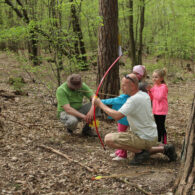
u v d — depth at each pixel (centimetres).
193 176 236
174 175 320
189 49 1853
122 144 346
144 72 427
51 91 733
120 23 2080
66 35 654
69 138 464
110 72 593
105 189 292
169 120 672
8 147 389
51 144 423
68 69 672
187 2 1639
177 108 812
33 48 889
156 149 363
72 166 346
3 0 922
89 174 326
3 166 328
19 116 557
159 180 308
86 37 1188
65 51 659
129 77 338
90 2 1013
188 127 243
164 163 366
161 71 450
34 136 450
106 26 578
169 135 532
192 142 237
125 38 2030
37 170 327
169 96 1011
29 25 613
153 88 459
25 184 290
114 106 388
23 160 352
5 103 642
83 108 495
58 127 523
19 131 466
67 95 477
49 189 287
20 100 698
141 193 284
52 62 678
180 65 1927
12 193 271
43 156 372
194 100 240
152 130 348
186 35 1836
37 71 716
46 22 638
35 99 722
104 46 586
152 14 2425
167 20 2116
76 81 461
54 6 644
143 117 338
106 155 396
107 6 572
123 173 330
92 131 496
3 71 1050
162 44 1805
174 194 247
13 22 1077
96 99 359
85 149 415
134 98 331
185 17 1672
